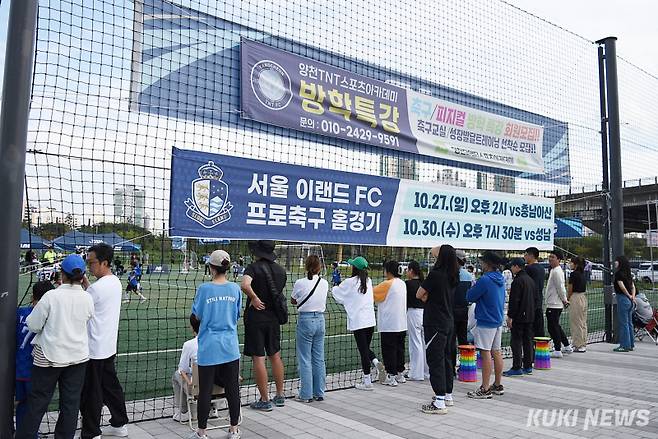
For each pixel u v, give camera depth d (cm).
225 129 650
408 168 862
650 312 1124
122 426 489
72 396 430
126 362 836
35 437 412
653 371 812
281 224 654
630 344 1015
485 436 495
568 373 798
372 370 773
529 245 1007
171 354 902
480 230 916
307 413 571
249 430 509
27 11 428
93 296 468
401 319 714
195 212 583
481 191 919
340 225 717
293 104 698
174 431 505
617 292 1031
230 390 476
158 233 583
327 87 736
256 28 685
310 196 684
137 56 589
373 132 790
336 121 744
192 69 626
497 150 987
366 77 784
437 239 843
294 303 635
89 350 460
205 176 593
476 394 641
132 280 1645
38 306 416
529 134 1052
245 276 570
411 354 759
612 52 1132
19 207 420
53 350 415
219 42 648
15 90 419
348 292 700
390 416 561
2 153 414
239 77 658
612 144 1120
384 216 770
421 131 861
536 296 870
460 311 768
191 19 629
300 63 709
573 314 1009
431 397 648
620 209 1105
